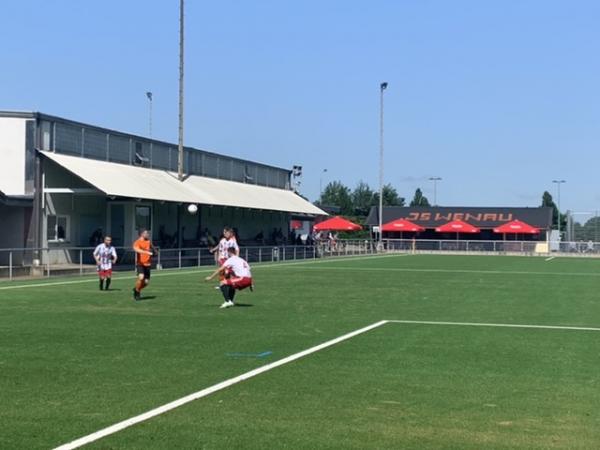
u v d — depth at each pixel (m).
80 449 6.62
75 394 8.78
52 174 35.38
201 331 14.29
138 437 7.00
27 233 34.31
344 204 135.50
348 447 6.78
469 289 25.64
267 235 60.97
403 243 74.62
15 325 15.02
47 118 35.22
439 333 14.29
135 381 9.54
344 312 17.91
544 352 12.11
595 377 10.05
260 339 13.30
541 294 23.70
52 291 23.39
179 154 45.06
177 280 28.73
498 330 14.78
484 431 7.34
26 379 9.62
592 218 76.19
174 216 46.38
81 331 14.18
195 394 8.80
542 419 7.82
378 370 10.42
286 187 66.75
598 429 7.45
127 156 42.31
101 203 39.09
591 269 40.72
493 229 86.69
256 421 7.62
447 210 94.19
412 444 6.89
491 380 9.80
